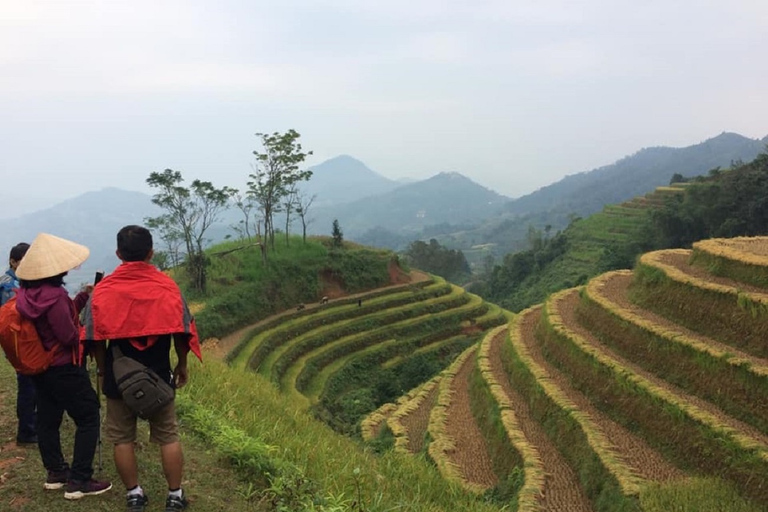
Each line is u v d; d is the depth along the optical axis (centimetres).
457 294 5041
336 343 3591
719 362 1212
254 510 531
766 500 897
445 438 1577
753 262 1570
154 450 627
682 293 1591
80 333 457
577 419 1319
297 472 620
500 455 1420
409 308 4375
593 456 1162
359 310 4122
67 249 506
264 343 3203
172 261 3844
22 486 507
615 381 1396
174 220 3525
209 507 513
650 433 1212
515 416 1534
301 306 3956
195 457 632
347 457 876
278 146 4012
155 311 447
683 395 1246
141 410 437
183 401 827
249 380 1252
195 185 3522
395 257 5288
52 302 473
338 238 5209
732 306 1395
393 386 3195
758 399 1094
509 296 7425
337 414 2656
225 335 3209
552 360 1783
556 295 2397
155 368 454
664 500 923
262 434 798
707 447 1053
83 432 495
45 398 500
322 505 553
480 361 2072
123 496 508
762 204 5709
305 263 4400
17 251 631
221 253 4041
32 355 470
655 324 1516
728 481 977
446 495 958
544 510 1070
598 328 1750
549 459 1294
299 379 2958
